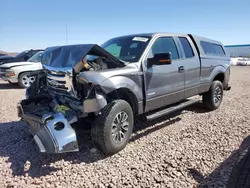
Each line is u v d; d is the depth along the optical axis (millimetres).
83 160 3740
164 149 4047
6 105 7469
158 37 4898
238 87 11055
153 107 4652
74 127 4141
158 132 4883
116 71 3939
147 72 4402
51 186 3059
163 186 2994
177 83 5137
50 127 3508
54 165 3590
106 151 3779
